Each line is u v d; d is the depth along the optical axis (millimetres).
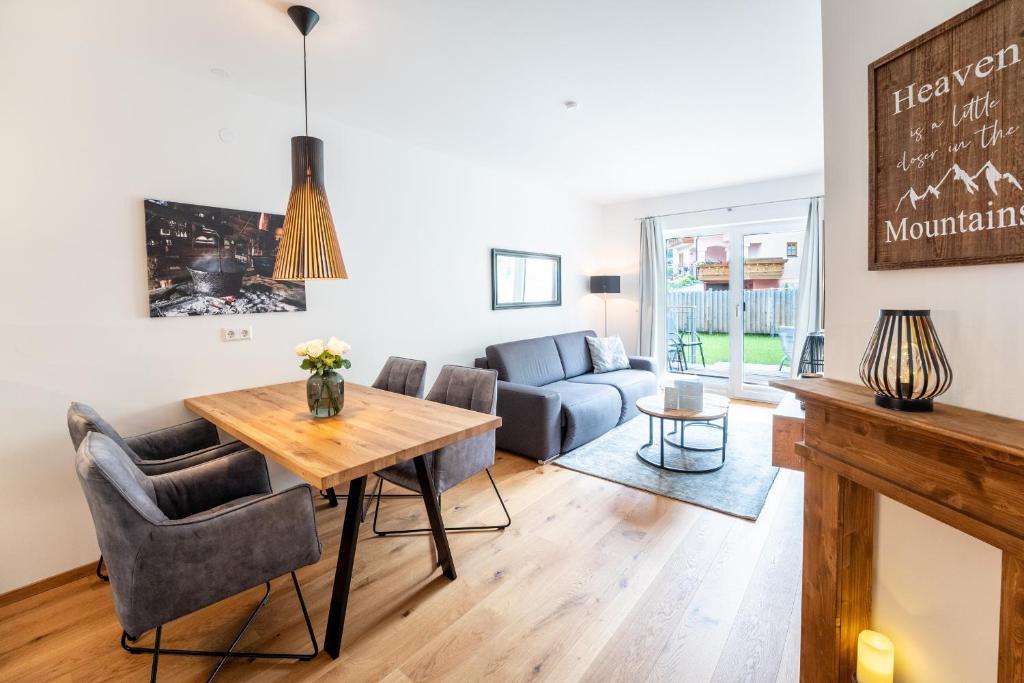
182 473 1861
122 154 2303
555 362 4723
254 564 1506
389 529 2566
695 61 2416
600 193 5590
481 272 4438
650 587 2025
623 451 3713
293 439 1828
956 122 1028
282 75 2525
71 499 2203
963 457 935
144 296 2395
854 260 1348
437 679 1566
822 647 1364
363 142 3363
